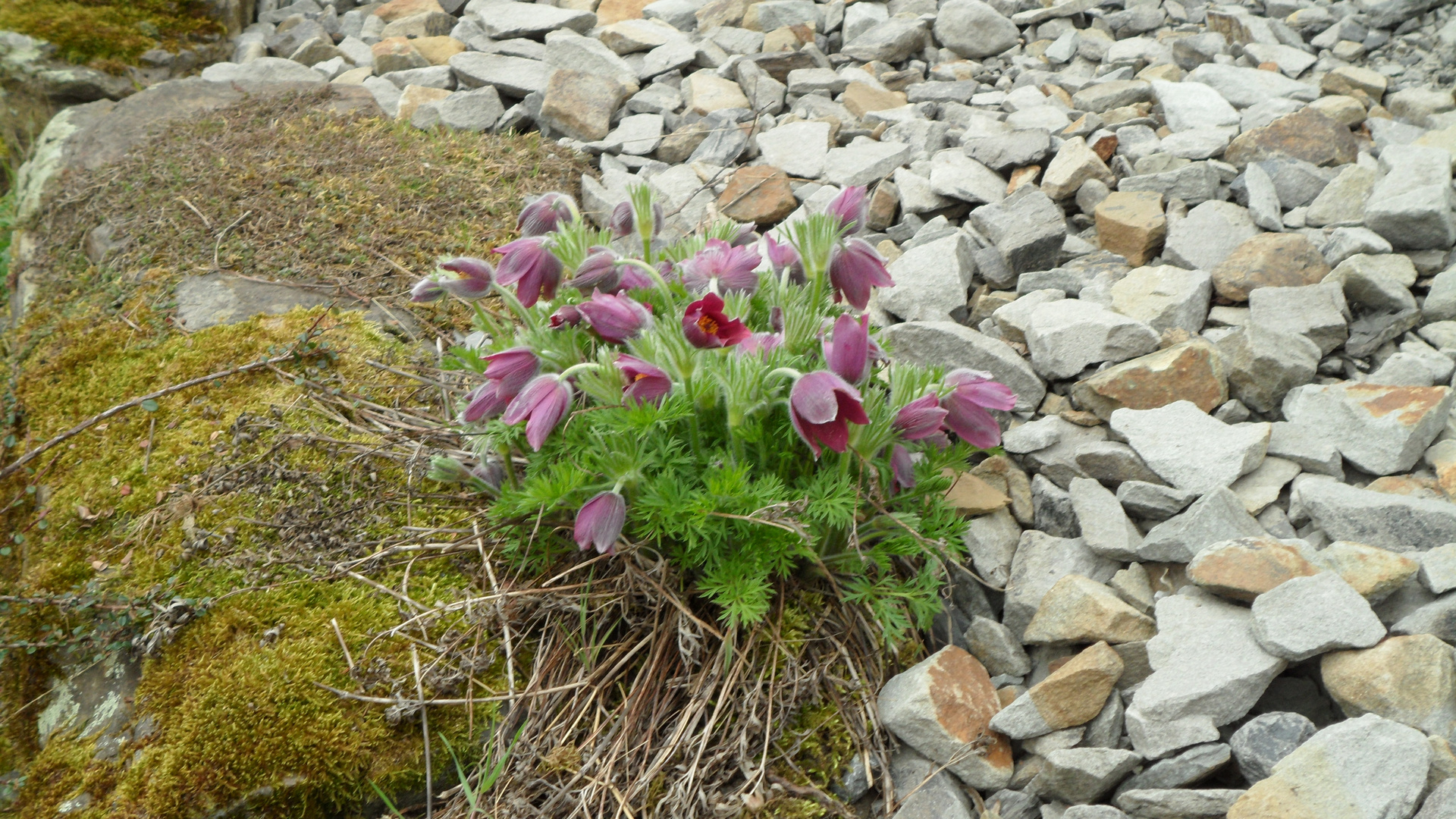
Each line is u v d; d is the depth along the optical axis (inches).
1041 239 50.1
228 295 49.7
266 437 43.6
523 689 37.9
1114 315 45.7
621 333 37.1
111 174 57.1
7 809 36.8
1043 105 60.2
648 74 68.7
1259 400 44.0
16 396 47.8
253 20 83.5
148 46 74.9
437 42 73.3
